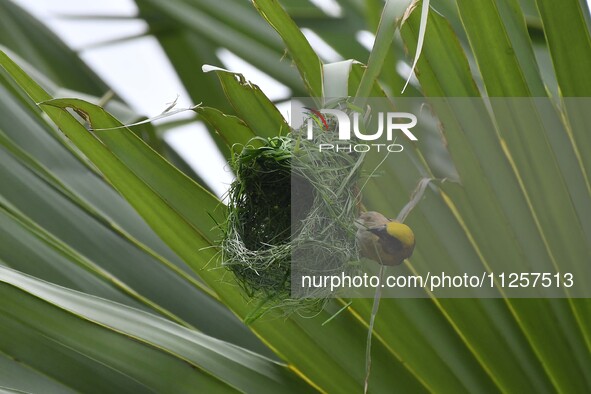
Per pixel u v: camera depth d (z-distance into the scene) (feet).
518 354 14.10
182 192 13.92
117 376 13.98
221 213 13.92
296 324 14.07
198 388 13.98
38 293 13.92
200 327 14.66
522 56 14.05
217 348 14.07
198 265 14.02
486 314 14.08
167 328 14.05
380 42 13.10
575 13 13.78
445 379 14.10
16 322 13.94
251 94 13.73
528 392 14.10
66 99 13.61
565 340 14.07
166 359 13.98
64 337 13.97
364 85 13.20
